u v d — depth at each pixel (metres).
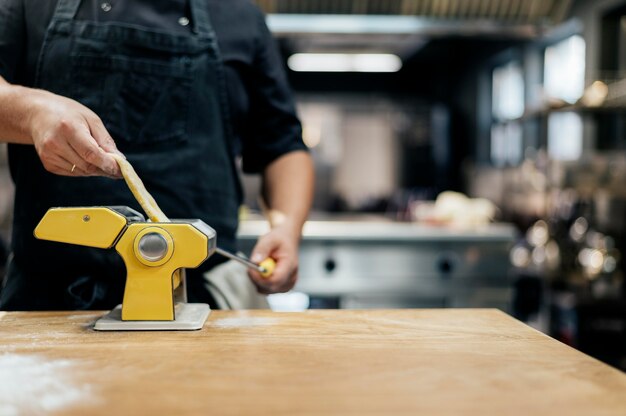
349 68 6.77
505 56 5.67
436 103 6.99
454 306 2.67
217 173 1.12
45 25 1.05
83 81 1.05
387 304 2.66
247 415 0.52
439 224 3.07
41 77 1.05
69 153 0.80
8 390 0.58
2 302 1.06
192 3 1.12
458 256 2.65
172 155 1.08
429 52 6.80
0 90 0.87
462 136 6.91
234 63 1.15
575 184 2.96
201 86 1.11
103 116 1.05
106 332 0.80
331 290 2.64
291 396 0.56
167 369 0.64
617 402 0.56
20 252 1.06
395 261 2.64
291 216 1.16
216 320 0.87
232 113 1.16
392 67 6.68
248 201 5.04
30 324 0.84
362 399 0.56
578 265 2.92
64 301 1.04
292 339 0.76
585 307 2.81
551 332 3.02
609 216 3.31
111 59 1.05
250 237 2.54
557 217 3.11
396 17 3.15
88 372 0.63
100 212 0.81
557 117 4.45
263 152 1.27
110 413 0.52
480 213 3.09
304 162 1.26
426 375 0.63
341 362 0.67
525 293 3.55
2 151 3.46
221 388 0.58
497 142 6.11
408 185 6.99
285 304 2.79
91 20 1.06
